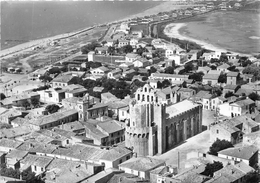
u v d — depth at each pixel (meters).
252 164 180.50
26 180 160.25
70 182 157.25
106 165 180.62
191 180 155.50
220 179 154.12
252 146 190.62
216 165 168.50
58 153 191.75
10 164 183.75
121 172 167.50
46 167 177.50
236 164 168.50
